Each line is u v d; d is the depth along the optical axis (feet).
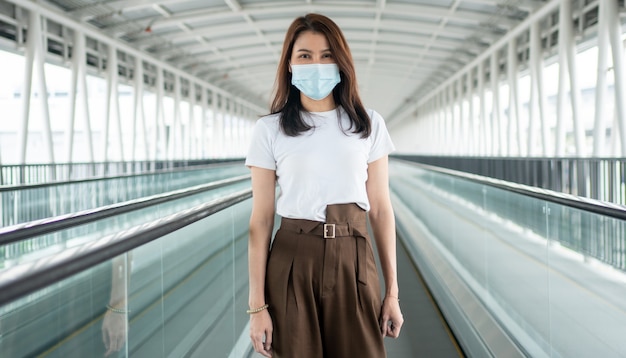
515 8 49.47
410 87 109.09
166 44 62.80
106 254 4.24
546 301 9.20
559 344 8.66
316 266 4.99
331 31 5.08
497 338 10.94
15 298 3.01
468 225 15.25
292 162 5.03
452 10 52.49
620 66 32.94
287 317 4.98
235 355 10.07
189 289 7.61
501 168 34.71
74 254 3.91
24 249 10.73
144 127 62.64
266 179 5.24
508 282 11.34
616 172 19.90
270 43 69.62
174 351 7.04
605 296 7.13
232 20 59.57
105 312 5.41
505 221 11.60
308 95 5.12
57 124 54.08
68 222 8.46
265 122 5.20
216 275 8.92
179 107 75.51
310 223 5.01
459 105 83.56
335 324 5.02
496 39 59.72
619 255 6.64
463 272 15.46
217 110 104.27
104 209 9.92
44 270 3.42
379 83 104.73
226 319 9.53
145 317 6.21
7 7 39.01
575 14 41.47
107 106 54.49
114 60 54.85
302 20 5.18
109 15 47.93
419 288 17.99
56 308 4.71
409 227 26.58
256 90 111.65
